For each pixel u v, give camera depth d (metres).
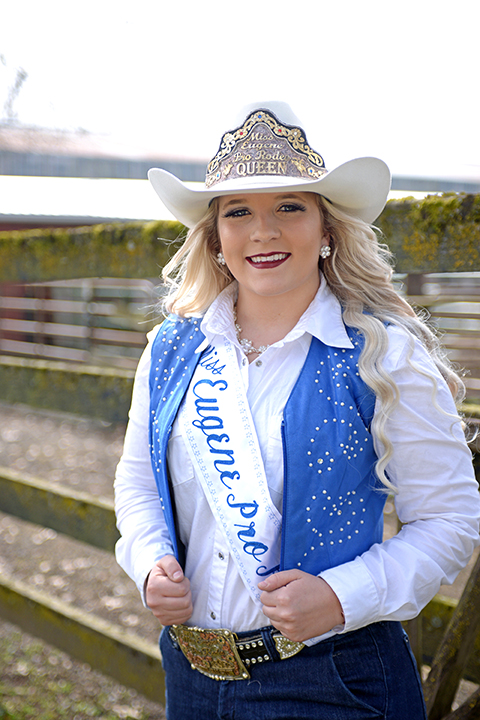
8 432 6.73
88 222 7.31
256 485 1.20
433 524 1.19
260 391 1.26
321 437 1.17
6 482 2.75
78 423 7.03
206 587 1.29
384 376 1.16
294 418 1.19
